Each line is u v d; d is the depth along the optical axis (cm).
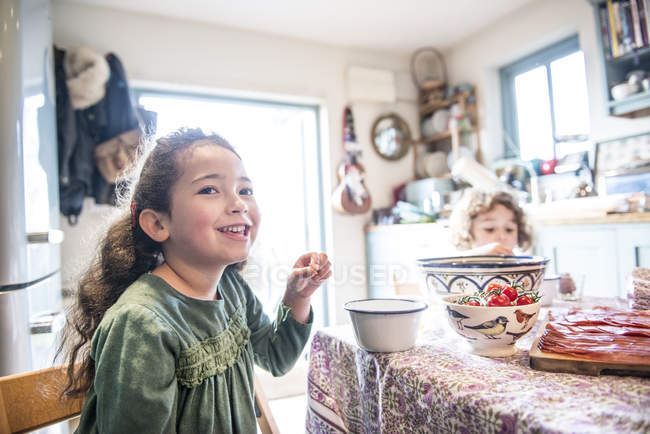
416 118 336
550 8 246
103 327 53
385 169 323
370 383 63
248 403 65
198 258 59
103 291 68
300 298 80
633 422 36
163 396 49
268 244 316
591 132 227
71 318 71
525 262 71
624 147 209
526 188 254
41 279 123
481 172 238
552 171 239
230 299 73
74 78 207
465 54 307
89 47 231
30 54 121
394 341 62
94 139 219
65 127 204
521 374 51
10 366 102
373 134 317
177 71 257
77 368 67
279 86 287
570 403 41
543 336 60
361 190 293
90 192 218
